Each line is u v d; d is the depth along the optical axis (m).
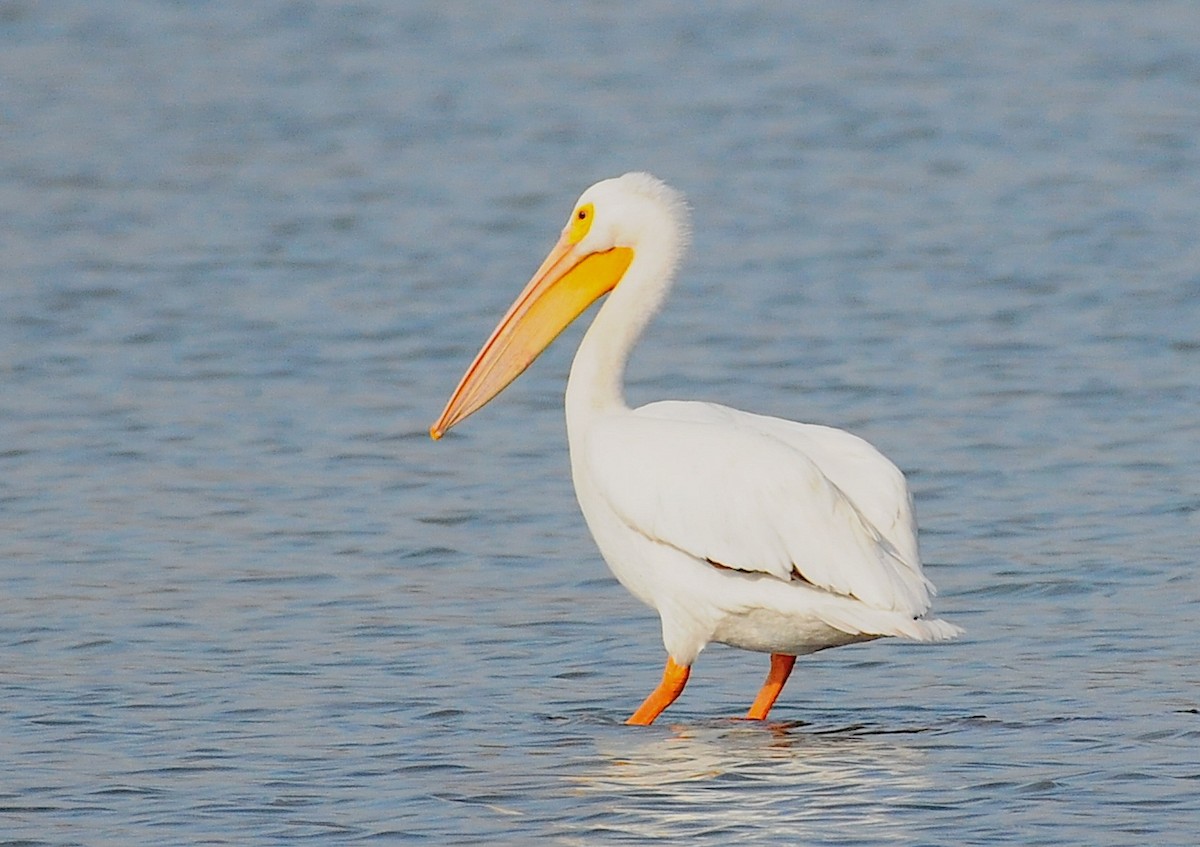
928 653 12.02
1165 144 34.12
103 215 29.56
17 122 37.28
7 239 27.84
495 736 10.41
